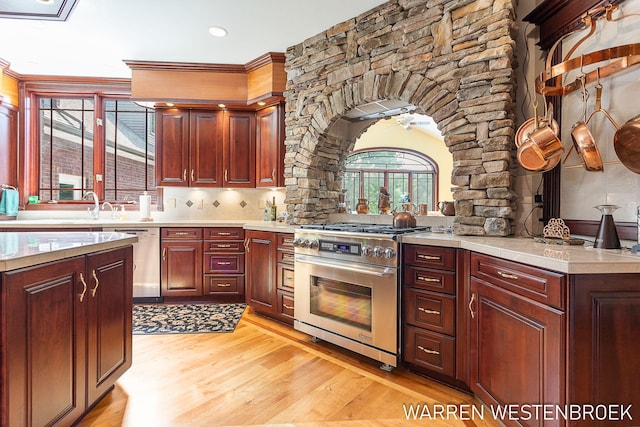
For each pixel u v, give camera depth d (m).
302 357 2.32
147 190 4.22
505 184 1.99
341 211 3.35
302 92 3.12
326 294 2.50
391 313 2.11
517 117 2.19
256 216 4.18
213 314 3.21
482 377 1.68
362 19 2.66
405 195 2.90
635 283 1.16
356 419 1.65
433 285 1.97
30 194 4.03
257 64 3.49
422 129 2.92
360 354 2.38
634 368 1.15
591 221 1.74
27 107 3.99
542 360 1.26
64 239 1.78
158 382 1.97
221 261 3.56
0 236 1.94
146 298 3.55
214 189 4.19
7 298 1.15
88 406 1.58
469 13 2.13
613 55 1.42
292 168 3.23
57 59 3.51
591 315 1.15
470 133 2.13
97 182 4.09
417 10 2.37
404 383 2.00
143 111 4.21
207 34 2.99
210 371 2.11
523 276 1.37
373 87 2.59
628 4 1.53
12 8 2.03
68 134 4.12
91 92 4.06
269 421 1.62
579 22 1.77
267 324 2.96
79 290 1.51
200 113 3.80
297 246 2.66
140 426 1.57
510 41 1.98
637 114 1.49
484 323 1.66
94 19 2.73
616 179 1.61
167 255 3.53
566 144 1.90
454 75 2.19
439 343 1.95
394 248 2.09
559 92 1.89
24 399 1.22
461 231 2.13
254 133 3.81
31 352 1.25
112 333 1.77
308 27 2.88
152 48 3.25
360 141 3.27
